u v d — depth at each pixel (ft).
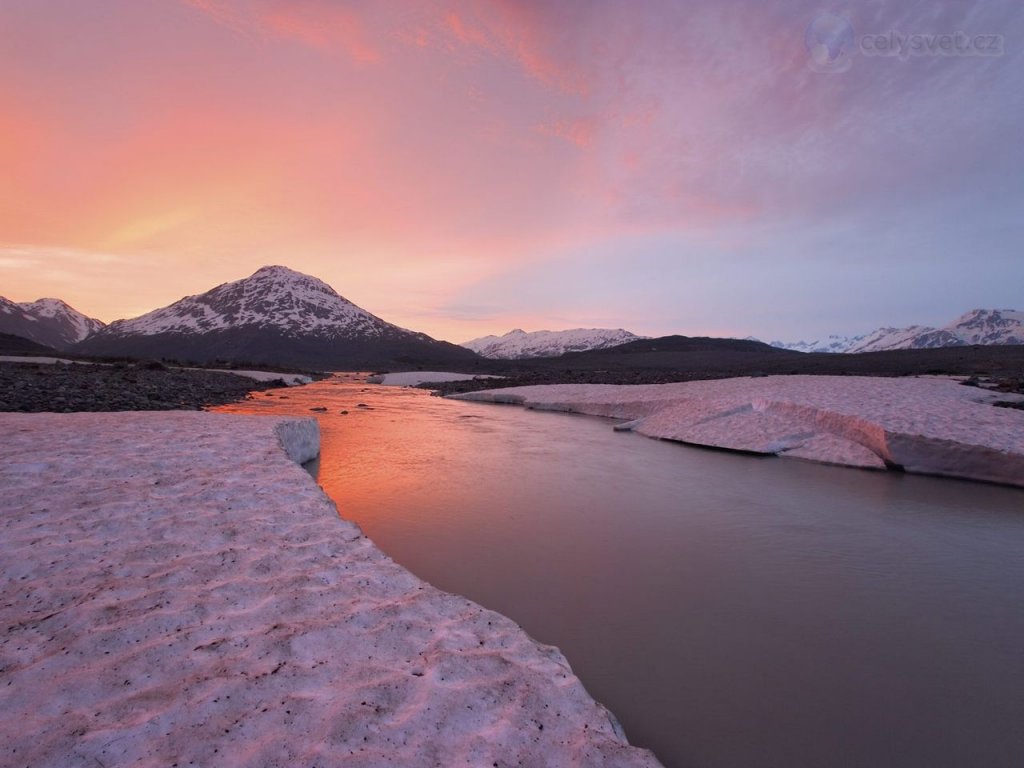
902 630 15.39
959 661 13.89
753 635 14.96
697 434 46.42
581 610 16.15
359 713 8.86
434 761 7.97
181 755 7.65
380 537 21.84
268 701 8.98
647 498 28.55
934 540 22.84
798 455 40.34
